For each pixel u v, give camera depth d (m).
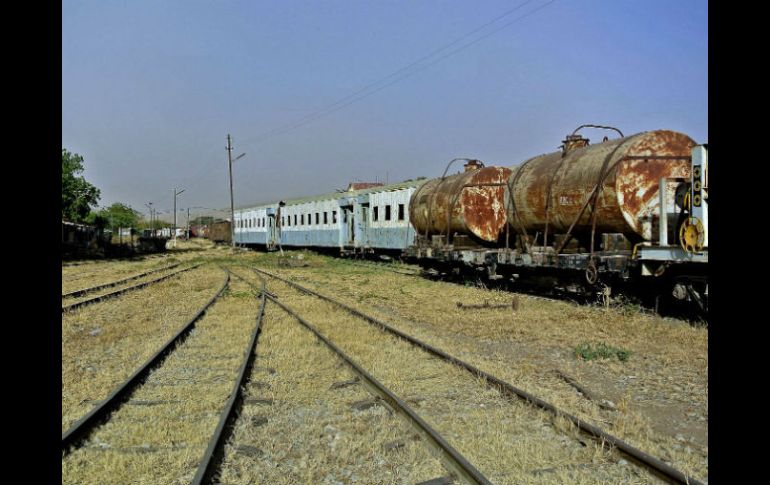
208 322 11.60
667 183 11.05
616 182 11.56
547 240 15.11
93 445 5.09
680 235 10.14
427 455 4.71
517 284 16.64
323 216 37.84
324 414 5.87
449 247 18.53
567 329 10.39
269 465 4.66
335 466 4.64
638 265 11.32
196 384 7.01
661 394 6.58
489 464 4.59
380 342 9.17
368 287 18.64
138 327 11.09
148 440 5.18
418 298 15.55
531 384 6.83
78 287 19.94
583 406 5.97
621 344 9.07
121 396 6.30
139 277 23.97
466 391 6.55
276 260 34.88
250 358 8.03
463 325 11.09
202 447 5.00
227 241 72.31
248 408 6.02
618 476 4.36
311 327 10.24
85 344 9.48
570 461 4.64
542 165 14.84
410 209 22.70
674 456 4.75
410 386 6.74
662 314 11.70
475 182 18.16
